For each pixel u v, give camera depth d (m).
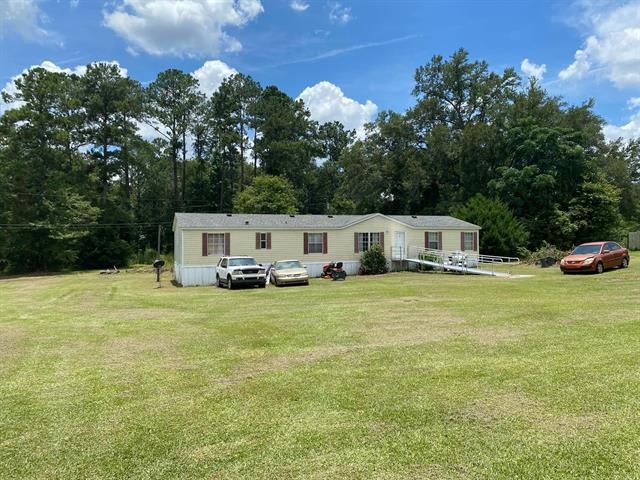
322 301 15.10
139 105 51.06
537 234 36.09
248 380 6.51
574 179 37.09
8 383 6.66
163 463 4.11
